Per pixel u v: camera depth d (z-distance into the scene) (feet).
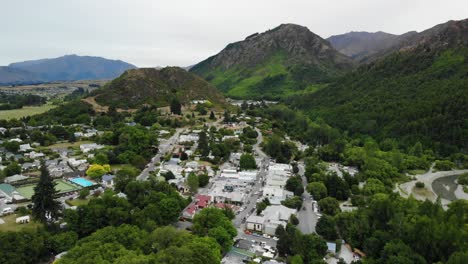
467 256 220.43
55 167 487.20
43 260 257.75
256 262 253.65
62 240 265.34
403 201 341.62
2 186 403.13
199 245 231.50
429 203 305.32
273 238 309.83
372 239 278.46
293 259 253.44
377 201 319.88
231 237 288.30
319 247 274.16
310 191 414.41
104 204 310.04
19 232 261.65
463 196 458.50
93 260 206.49
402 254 246.47
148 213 305.12
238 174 488.44
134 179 415.03
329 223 313.94
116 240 246.68
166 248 237.04
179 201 353.72
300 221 346.74
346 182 433.89
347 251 290.97
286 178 464.24
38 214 300.61
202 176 447.83
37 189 304.09
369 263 252.62
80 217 295.07
